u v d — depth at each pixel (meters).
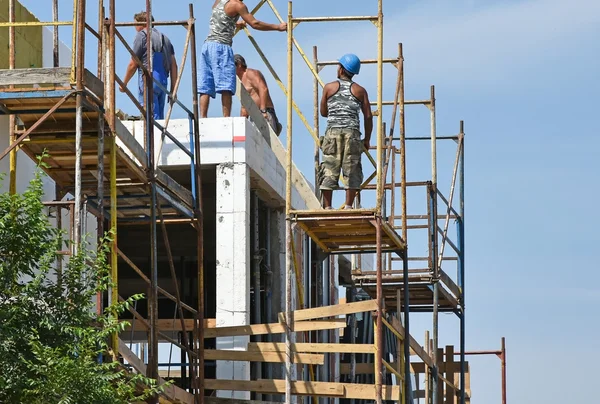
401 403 51.69
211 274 75.00
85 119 40.50
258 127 59.03
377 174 47.69
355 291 78.25
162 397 45.47
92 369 33.50
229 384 49.91
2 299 34.19
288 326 47.00
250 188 58.84
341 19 47.38
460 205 69.88
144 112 44.88
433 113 63.94
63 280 35.28
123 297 79.06
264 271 60.88
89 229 50.94
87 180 46.12
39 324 33.69
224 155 54.78
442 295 67.69
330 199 49.09
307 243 66.44
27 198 34.34
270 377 59.25
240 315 53.53
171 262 47.38
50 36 52.59
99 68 42.62
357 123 48.75
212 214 68.38
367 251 55.62
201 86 56.81
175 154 55.09
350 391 48.34
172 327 53.53
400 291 66.38
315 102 56.44
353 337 73.19
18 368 33.16
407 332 53.84
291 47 47.81
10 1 41.50
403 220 55.16
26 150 42.91
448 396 75.62
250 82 63.62
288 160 47.59
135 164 43.53
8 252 34.03
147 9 45.09
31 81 38.12
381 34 47.66
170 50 58.47
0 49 47.44
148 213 50.66
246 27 57.59
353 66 49.09
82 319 34.62
